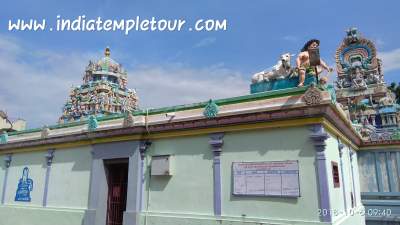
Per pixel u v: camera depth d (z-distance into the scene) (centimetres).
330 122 802
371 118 2788
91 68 4209
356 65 3119
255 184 798
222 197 841
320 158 726
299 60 894
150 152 1012
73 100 4044
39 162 1342
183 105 973
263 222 762
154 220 938
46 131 1332
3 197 1423
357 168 1331
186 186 914
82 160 1192
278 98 804
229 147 862
